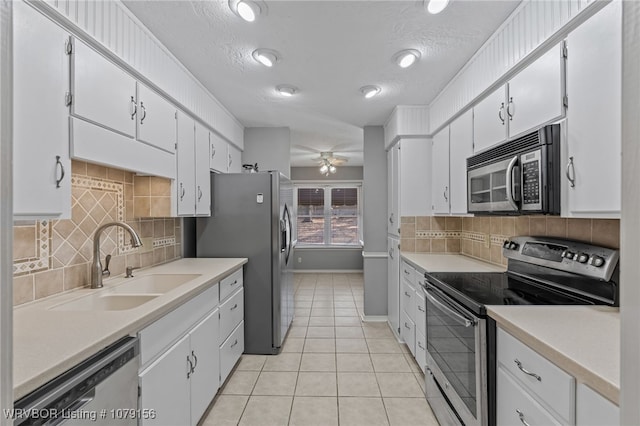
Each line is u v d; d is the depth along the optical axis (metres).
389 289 3.54
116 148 1.53
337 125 3.68
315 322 3.65
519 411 1.15
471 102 2.12
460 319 1.50
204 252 2.86
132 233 1.72
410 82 2.49
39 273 1.45
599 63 1.14
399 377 2.41
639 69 0.42
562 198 1.31
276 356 2.78
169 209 2.13
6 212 0.45
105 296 1.68
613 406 0.77
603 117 1.12
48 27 1.15
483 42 1.92
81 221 1.71
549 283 1.70
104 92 1.44
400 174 3.05
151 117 1.83
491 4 1.58
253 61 2.14
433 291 1.95
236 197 2.84
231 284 2.43
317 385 2.30
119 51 1.52
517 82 1.65
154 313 1.31
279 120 3.49
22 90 1.05
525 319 1.22
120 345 1.13
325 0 1.53
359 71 2.29
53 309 1.39
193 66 2.21
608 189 1.11
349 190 6.91
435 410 1.92
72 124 1.25
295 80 2.44
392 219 3.36
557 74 1.35
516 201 1.51
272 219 2.83
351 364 2.62
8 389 0.45
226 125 3.12
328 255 6.77
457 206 2.44
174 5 1.56
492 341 1.34
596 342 1.00
